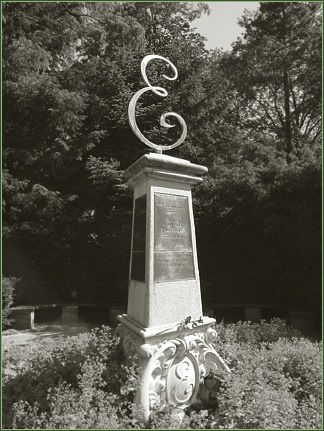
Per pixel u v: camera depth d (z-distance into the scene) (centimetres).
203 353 351
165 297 343
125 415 293
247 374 326
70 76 859
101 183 802
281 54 1238
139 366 314
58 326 789
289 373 360
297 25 1270
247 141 1184
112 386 322
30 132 845
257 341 475
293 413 289
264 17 1340
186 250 372
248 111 1524
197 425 300
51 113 768
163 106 840
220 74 1030
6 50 782
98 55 1003
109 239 880
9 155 803
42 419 281
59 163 820
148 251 341
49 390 291
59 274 884
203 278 852
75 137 850
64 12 936
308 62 1146
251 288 862
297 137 1337
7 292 716
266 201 731
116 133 909
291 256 738
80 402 282
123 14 1104
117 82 899
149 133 826
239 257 863
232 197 786
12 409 296
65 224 863
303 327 707
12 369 376
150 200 351
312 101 1262
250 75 1366
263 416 274
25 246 850
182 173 374
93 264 898
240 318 844
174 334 335
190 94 898
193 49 994
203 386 343
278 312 823
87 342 414
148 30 1125
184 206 379
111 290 901
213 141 1010
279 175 720
